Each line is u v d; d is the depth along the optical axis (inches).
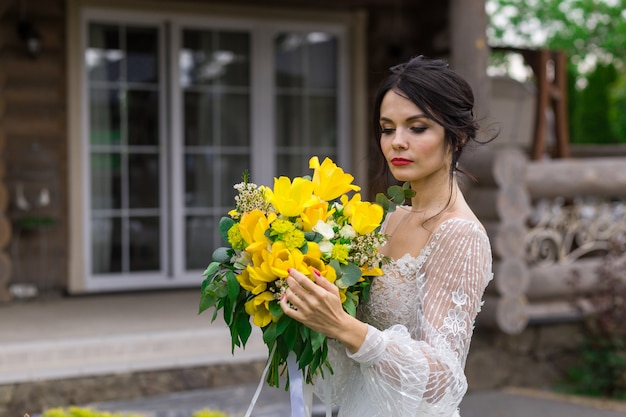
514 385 235.9
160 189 288.0
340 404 86.7
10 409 188.2
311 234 75.4
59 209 276.7
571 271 240.1
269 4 296.0
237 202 78.1
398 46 310.3
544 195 234.7
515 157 225.1
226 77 293.4
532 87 291.1
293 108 302.7
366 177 307.7
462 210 80.4
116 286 283.3
